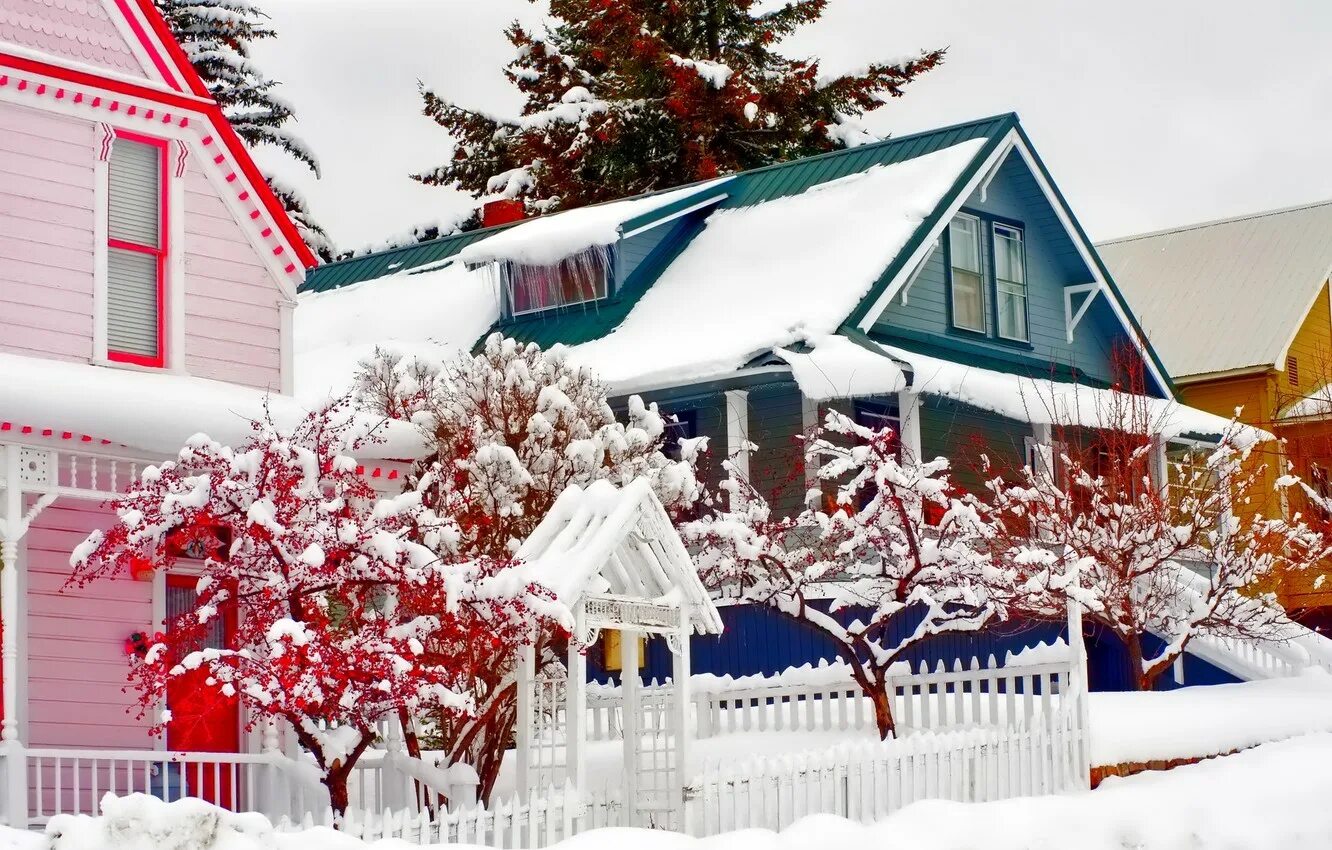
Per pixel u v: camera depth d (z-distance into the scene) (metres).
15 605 13.89
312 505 13.16
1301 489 34.03
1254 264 41.59
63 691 16.31
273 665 12.23
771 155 44.00
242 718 17.22
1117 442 26.52
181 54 18.56
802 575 18.55
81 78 17.09
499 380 19.98
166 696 16.86
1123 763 18.34
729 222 30.20
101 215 17.36
